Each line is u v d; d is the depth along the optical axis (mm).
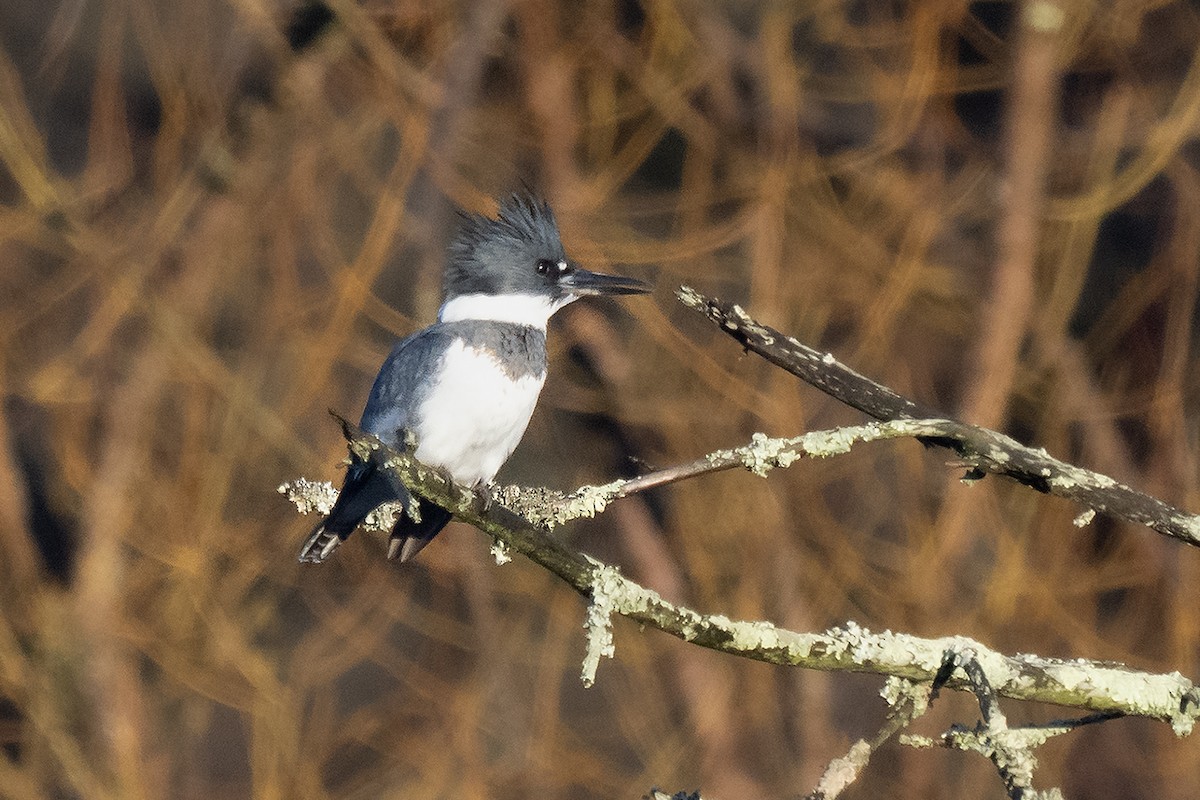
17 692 10727
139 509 10742
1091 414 11484
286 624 11469
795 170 11219
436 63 11539
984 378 11172
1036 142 11531
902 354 11703
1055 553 10836
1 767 10688
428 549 11281
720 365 10789
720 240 10859
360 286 10688
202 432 10812
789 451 3990
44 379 11016
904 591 10664
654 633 11195
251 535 10883
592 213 11094
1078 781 10945
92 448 11227
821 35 11703
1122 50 12039
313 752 11117
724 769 10820
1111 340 11867
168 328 10766
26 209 11109
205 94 11359
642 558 11359
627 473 11531
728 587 10891
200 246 11078
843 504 11031
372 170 11750
